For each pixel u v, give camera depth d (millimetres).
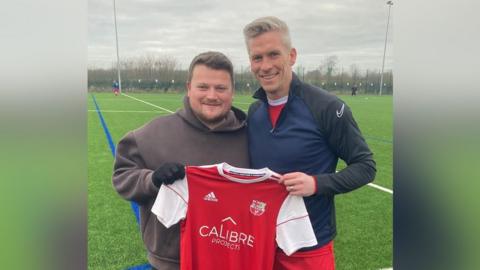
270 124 1959
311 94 1888
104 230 3730
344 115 1815
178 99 23156
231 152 1997
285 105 1892
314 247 1965
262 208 1857
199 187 1864
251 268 1890
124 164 1958
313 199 1953
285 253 1896
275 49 1842
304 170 1891
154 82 31719
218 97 1874
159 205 1804
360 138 1849
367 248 3436
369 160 1834
